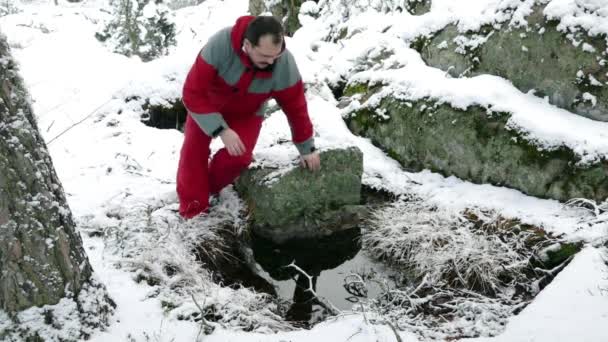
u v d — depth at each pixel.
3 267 2.18
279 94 3.26
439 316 2.88
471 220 3.68
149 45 7.94
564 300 2.68
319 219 3.84
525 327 2.56
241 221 3.79
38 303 2.28
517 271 3.17
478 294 3.04
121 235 3.26
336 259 3.76
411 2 5.65
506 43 4.25
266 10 8.13
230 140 3.13
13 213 2.13
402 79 4.70
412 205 3.92
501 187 3.94
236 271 3.52
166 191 3.95
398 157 4.58
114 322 2.56
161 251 3.12
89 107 5.37
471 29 4.57
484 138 3.99
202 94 3.12
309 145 3.52
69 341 2.32
